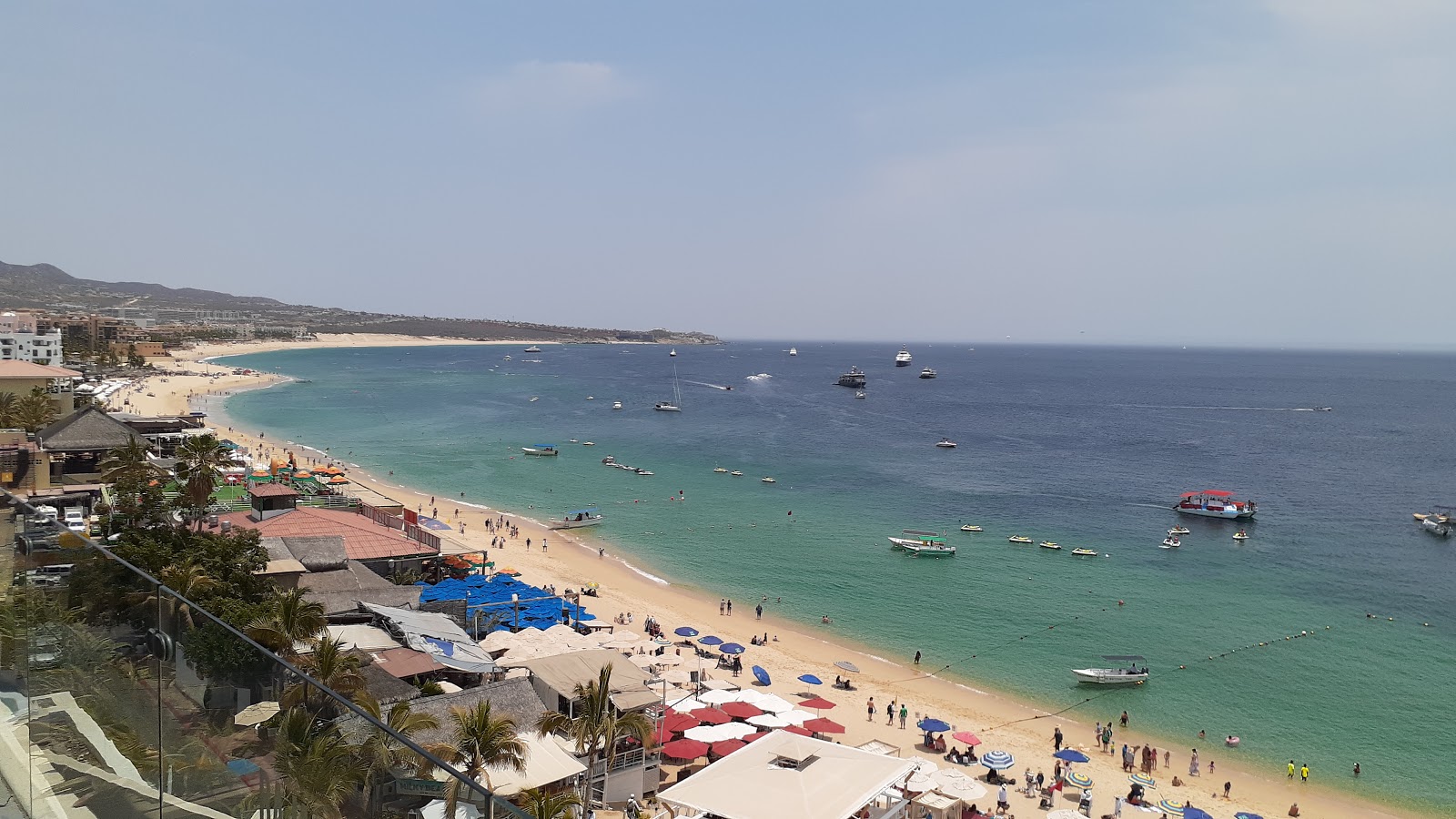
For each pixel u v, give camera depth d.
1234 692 59.81
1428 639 70.44
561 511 110.00
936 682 60.34
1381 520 116.62
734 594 78.94
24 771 11.47
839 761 32.03
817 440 180.12
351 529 62.50
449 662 41.28
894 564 89.81
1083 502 122.88
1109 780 46.81
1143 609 77.06
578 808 28.77
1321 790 46.97
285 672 8.68
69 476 72.75
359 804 7.78
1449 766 49.72
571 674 39.56
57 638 11.06
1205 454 171.75
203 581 36.59
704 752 41.66
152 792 9.76
